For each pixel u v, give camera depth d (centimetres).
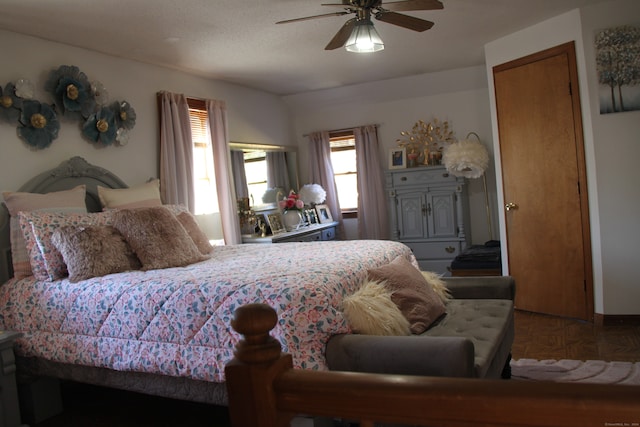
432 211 540
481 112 546
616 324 370
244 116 529
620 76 355
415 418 70
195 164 454
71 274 258
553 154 393
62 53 343
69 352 242
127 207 340
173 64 418
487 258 461
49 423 268
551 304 407
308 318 191
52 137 325
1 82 304
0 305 272
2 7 276
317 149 611
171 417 270
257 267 254
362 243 331
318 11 317
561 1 342
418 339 176
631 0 349
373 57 450
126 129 380
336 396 75
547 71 388
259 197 542
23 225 278
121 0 279
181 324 213
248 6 303
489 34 406
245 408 80
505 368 272
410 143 579
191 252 295
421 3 258
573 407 62
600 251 371
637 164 357
